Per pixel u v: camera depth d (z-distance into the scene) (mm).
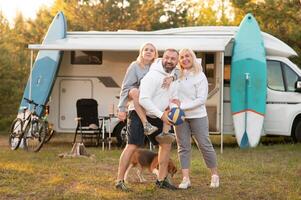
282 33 17750
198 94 7273
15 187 7574
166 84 7004
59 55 13781
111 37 13750
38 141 12438
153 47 7328
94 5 26047
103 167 9602
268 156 11516
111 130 13375
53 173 8836
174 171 7742
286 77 13719
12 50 20906
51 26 14047
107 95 14133
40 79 13695
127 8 26375
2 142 14914
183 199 6898
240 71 13477
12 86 19469
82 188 7496
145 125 6973
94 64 14141
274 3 17656
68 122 14148
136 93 7043
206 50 12367
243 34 13672
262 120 13367
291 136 13805
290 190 7508
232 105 13453
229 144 14625
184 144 7488
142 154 7922
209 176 8617
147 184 7859
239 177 8586
